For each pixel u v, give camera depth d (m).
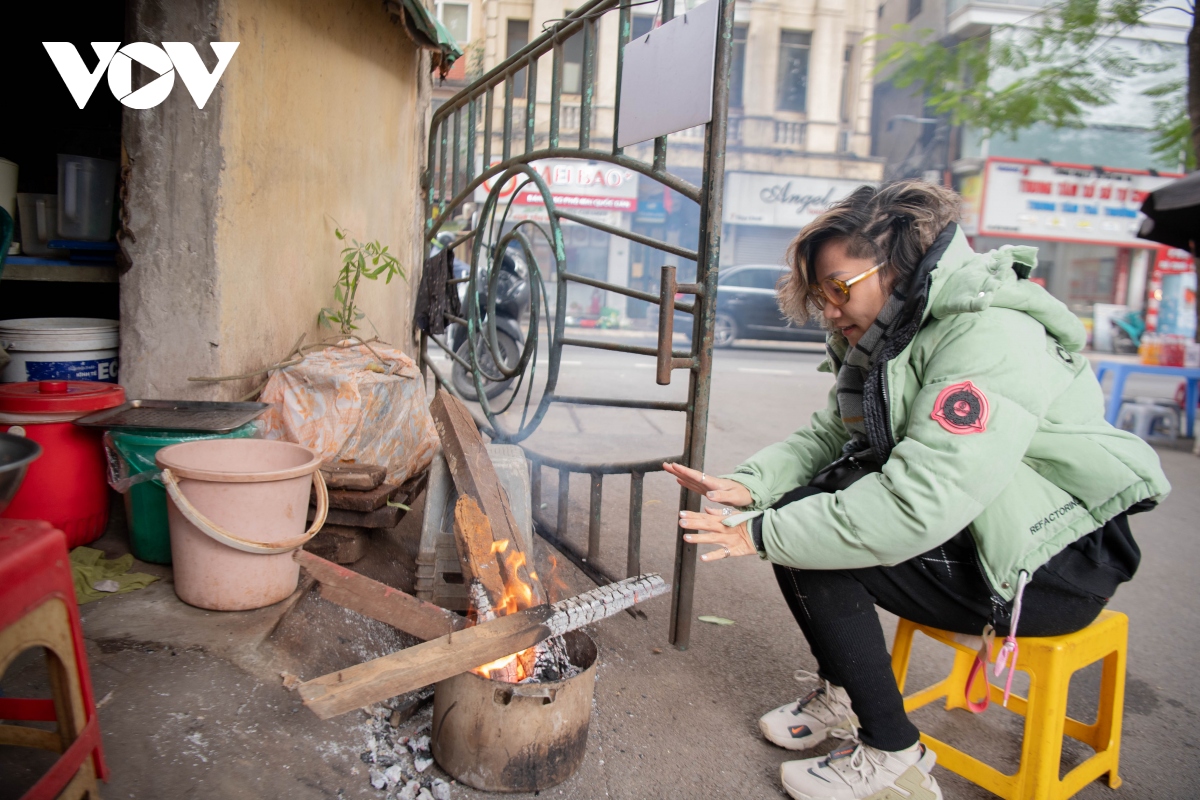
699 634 2.68
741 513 1.68
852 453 1.95
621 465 2.74
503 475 2.54
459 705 1.69
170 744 1.65
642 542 3.59
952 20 16.61
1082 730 2.09
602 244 16.38
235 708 1.80
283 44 3.13
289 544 2.14
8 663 1.12
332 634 2.25
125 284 2.79
